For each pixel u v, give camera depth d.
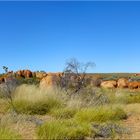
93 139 9.76
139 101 22.06
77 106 14.60
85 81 21.08
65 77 20.64
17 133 9.36
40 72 49.41
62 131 9.48
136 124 12.48
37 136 9.48
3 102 16.22
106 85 44.09
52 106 15.19
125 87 44.91
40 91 16.91
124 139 9.77
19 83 22.66
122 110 14.29
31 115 13.84
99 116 12.60
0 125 10.12
